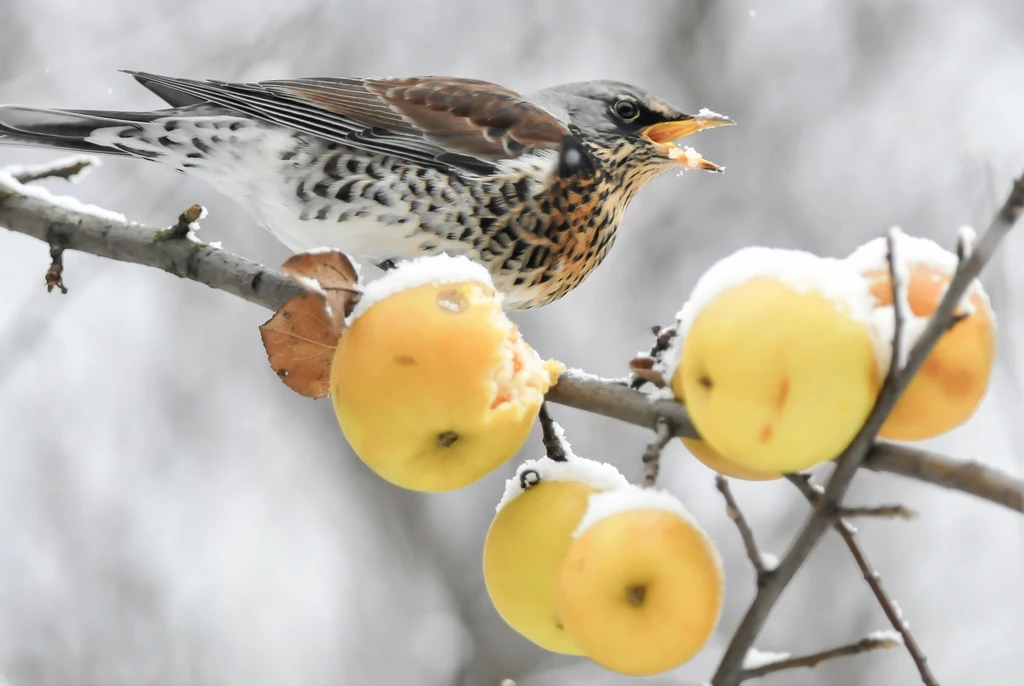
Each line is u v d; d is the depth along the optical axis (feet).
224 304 42.19
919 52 44.70
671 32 45.06
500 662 37.58
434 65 42.63
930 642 36.17
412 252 22.70
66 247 18.81
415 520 40.52
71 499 38.01
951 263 11.30
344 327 12.53
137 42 39.01
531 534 12.70
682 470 39.32
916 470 10.34
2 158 36.94
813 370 10.25
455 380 12.00
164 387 40.70
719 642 36.32
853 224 42.37
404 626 39.17
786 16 45.62
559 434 13.39
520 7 43.70
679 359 12.67
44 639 35.81
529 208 22.72
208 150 22.07
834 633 36.60
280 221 22.82
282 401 41.88
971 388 11.09
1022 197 9.61
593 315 41.47
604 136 24.77
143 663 36.76
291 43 39.99
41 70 38.42
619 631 11.04
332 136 22.08
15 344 31.53
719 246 42.42
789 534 37.76
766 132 43.83
